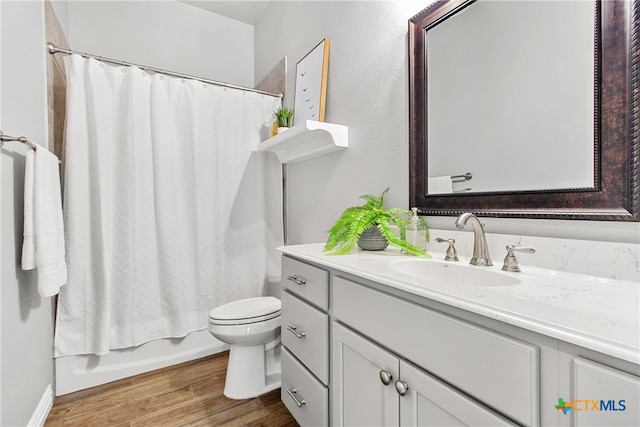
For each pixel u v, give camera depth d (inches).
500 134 37.9
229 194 84.3
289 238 89.7
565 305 22.0
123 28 91.1
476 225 36.6
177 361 76.7
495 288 26.6
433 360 26.1
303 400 46.4
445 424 25.0
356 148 61.6
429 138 46.8
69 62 65.1
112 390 65.7
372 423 33.2
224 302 83.2
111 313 69.4
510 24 36.9
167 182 74.6
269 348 70.0
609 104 28.8
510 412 20.6
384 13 55.1
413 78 48.7
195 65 101.4
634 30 27.3
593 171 29.9
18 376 46.3
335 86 67.5
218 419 56.4
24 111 50.6
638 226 27.3
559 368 18.4
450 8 43.5
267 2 99.9
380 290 32.5
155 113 73.6
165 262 74.6
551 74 33.2
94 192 66.6
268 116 89.8
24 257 45.6
